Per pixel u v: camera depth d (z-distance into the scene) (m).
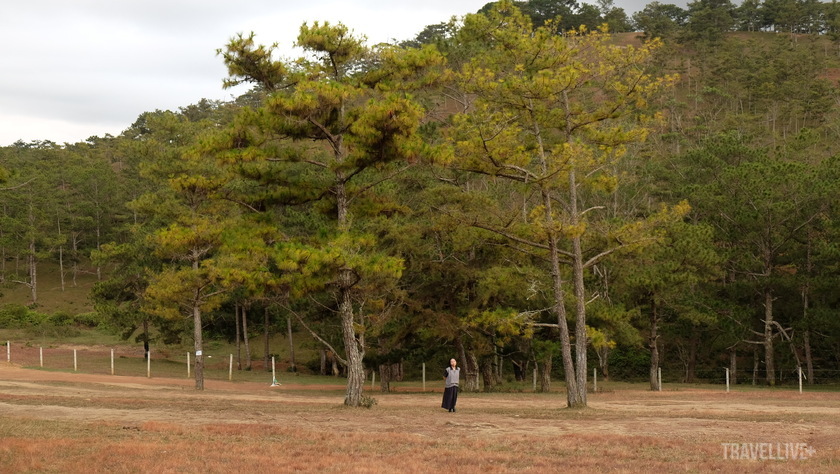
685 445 15.95
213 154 25.36
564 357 26.08
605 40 25.22
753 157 55.12
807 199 46.19
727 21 150.00
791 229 47.53
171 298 34.22
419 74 27.20
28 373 37.97
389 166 26.48
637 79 25.02
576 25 125.94
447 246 37.84
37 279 89.19
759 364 56.50
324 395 34.12
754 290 48.44
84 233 91.94
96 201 90.56
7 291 83.06
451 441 16.39
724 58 116.25
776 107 99.94
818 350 55.34
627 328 38.91
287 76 26.16
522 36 25.64
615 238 27.00
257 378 48.78
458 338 37.75
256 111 24.81
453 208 29.33
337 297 25.22
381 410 23.27
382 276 23.31
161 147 44.28
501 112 25.05
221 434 16.67
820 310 44.44
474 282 37.50
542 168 25.80
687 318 45.97
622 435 17.52
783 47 127.06
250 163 25.86
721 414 22.39
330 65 26.50
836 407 26.12
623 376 57.38
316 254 21.70
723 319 47.16
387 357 39.22
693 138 89.06
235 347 67.69
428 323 35.44
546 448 15.47
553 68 25.78
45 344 60.94
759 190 47.41
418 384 49.00
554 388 45.78
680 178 63.09
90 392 28.25
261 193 26.44
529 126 26.95
